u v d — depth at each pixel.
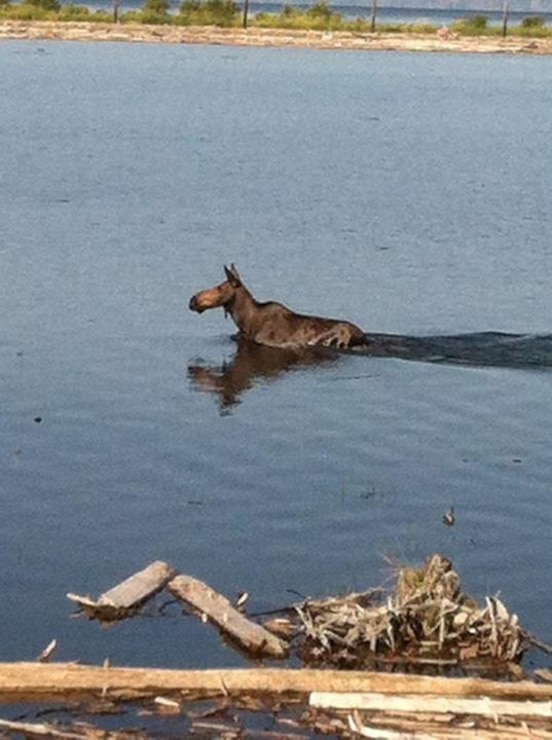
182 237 37.78
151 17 129.75
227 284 27.39
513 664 14.49
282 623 15.18
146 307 29.56
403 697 13.09
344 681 13.30
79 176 49.41
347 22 139.12
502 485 19.67
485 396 23.92
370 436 21.67
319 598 15.75
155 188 47.19
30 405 22.64
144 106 76.19
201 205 43.78
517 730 12.53
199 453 20.66
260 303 27.39
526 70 110.25
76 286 31.17
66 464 20.00
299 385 24.42
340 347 26.84
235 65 103.38
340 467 20.23
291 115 75.25
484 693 13.17
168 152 58.09
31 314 28.55
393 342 27.44
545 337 28.06
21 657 14.48
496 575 16.67
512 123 75.88
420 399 23.69
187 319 28.73
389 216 43.41
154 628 15.09
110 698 13.27
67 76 90.75
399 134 69.00
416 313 30.00
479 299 31.50
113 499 18.75
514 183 53.00
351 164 56.97
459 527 18.11
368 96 86.81
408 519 18.33
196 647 14.68
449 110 81.25
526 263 36.06
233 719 12.96
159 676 13.41
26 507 18.38
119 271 32.97
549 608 15.84
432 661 14.48
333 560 16.94
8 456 20.27
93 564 16.73
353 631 14.71
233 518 18.20
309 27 132.12
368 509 18.62
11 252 34.62
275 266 34.44
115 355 25.81
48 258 34.06
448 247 38.09
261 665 14.38
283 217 42.19
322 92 87.94
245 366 25.48
